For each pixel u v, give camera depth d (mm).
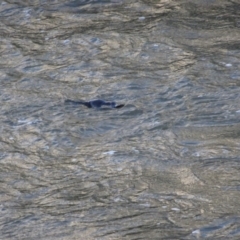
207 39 21406
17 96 18688
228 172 14695
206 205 13602
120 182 14641
